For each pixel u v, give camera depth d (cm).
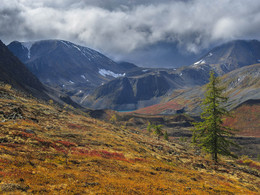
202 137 3894
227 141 3691
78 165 1841
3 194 905
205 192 1709
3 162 1361
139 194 1307
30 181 1152
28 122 3450
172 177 2139
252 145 12700
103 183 1386
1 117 3253
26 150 1870
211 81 3669
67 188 1163
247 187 2528
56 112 6153
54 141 2648
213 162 3850
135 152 3441
